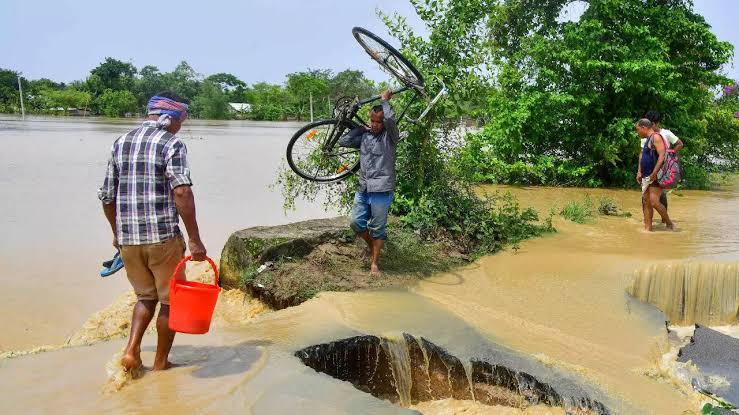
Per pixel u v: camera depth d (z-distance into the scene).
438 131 8.35
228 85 105.38
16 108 78.25
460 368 4.70
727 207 11.45
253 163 20.12
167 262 4.20
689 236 8.55
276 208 12.02
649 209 8.86
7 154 21.48
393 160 6.38
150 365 4.42
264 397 3.93
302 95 76.12
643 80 13.37
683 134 14.23
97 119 68.81
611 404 4.21
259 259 6.56
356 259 6.95
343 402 3.89
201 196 13.14
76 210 11.45
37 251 8.66
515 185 14.29
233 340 4.89
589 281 6.66
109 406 3.79
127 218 4.10
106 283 7.52
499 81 8.16
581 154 14.68
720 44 13.96
